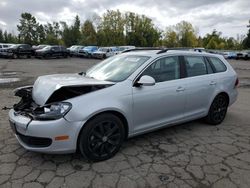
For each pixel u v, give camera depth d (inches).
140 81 147.8
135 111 150.8
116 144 146.6
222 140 175.9
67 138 128.6
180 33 3282.5
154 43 3002.0
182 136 181.6
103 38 2691.9
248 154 154.5
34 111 132.8
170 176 128.2
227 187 119.6
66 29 2834.6
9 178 124.0
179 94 171.9
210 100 197.6
